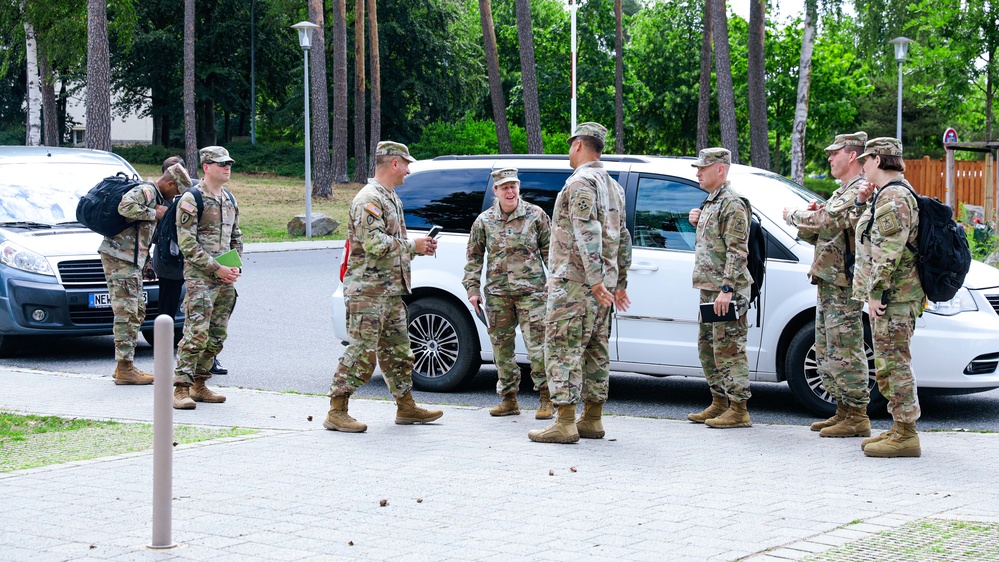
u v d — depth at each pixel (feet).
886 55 136.98
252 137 204.85
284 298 56.39
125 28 140.77
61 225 40.42
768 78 168.04
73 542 15.84
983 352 27.58
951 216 23.15
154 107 210.18
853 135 25.50
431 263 32.71
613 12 201.87
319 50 129.59
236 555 15.20
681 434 25.88
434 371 33.04
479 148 195.62
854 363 25.62
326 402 30.19
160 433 15.46
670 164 30.63
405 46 197.98
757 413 29.76
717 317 26.03
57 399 30.19
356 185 150.61
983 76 98.73
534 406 30.48
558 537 16.26
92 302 38.32
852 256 25.43
